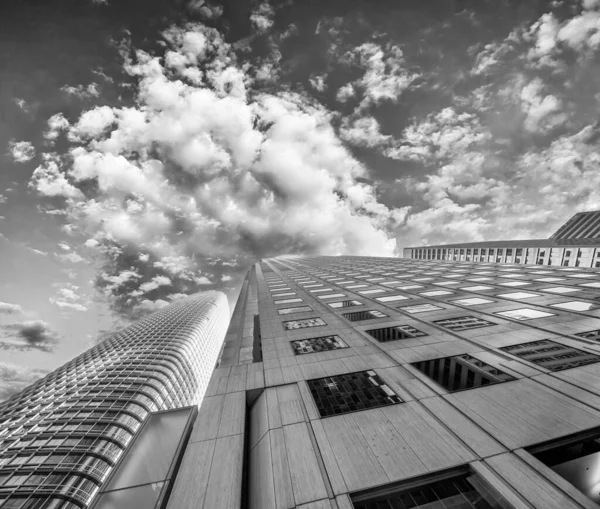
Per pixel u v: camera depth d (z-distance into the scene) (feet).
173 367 239.91
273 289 118.32
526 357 40.73
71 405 176.65
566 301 63.77
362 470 24.20
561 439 26.30
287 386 38.11
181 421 32.81
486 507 21.97
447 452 25.38
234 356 51.70
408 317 63.10
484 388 34.22
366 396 35.04
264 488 23.85
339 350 48.16
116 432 151.84
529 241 279.28
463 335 50.24
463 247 313.32
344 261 232.73
